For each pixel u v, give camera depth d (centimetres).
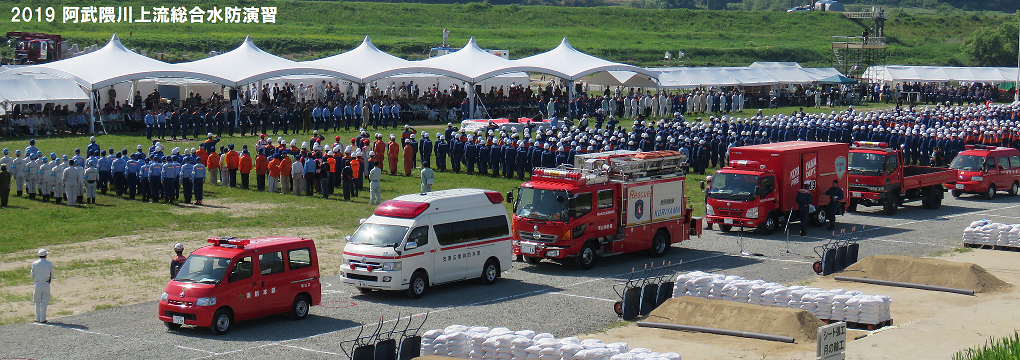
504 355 1667
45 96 5034
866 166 3697
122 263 2619
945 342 1889
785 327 1914
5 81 4981
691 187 4212
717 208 3200
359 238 2309
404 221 2294
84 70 5347
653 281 2462
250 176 4331
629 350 1677
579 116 6544
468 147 4372
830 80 8262
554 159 4138
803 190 3206
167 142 4975
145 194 3638
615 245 2712
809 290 2086
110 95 5756
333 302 2250
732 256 2856
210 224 3191
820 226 3400
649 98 6738
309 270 2102
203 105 5544
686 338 1911
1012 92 9281
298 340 1889
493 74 6250
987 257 2870
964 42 13575
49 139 4941
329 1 14012
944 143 5053
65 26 10812
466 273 2403
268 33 11631
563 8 14725
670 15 14825
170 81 6253
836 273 2575
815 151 3325
